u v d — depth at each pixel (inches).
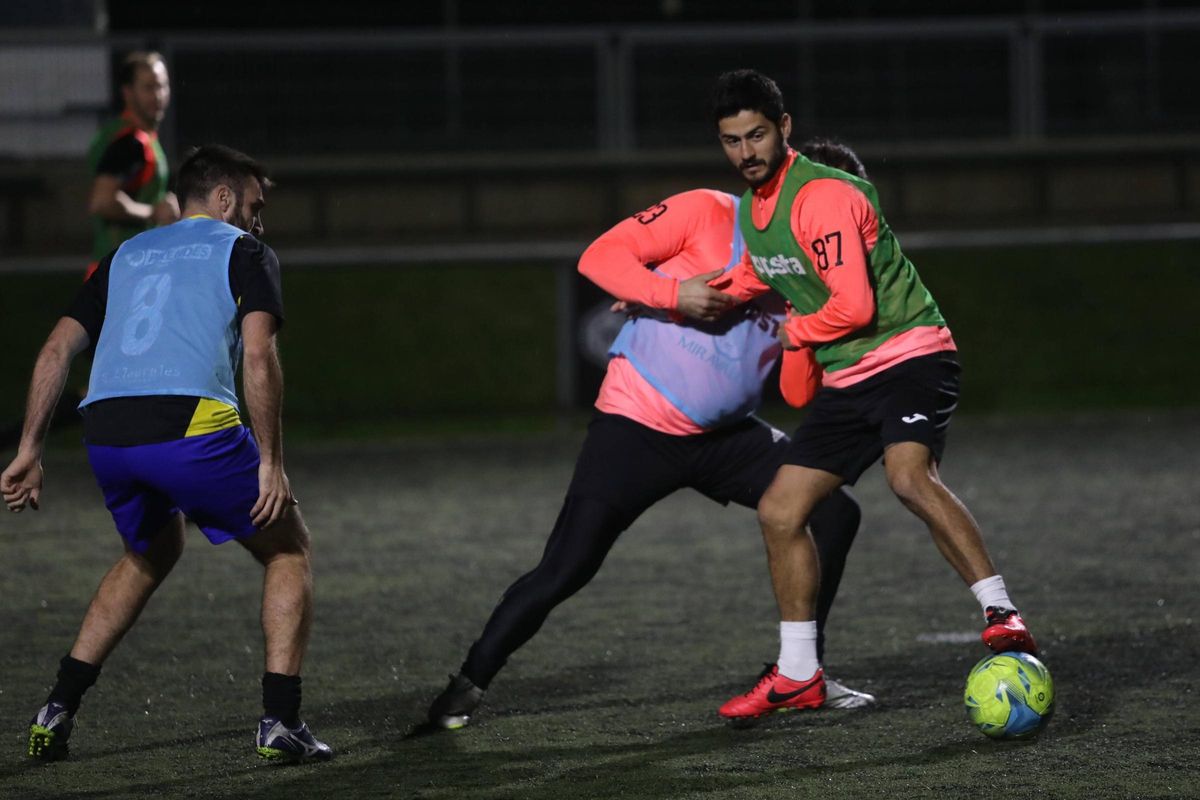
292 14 2498.8
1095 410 1856.5
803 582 698.8
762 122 672.4
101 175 1203.9
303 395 1910.7
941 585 1015.6
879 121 2332.7
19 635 906.1
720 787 601.6
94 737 690.8
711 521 1280.8
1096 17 2386.8
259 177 689.6
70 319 658.8
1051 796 582.9
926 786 598.2
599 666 814.5
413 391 1929.1
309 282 2050.9
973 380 1979.6
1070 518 1242.6
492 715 721.0
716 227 727.7
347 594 1013.8
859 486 1432.1
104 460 635.5
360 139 2268.7
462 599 995.3
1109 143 2351.1
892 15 2613.2
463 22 2551.7
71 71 2155.5
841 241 663.8
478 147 2299.5
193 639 888.3
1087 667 791.7
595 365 1929.1
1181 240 2167.8
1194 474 1433.3
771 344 726.5
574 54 2297.0
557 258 2048.5
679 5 2608.3
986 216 2347.4
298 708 642.8
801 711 717.9
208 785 614.9
